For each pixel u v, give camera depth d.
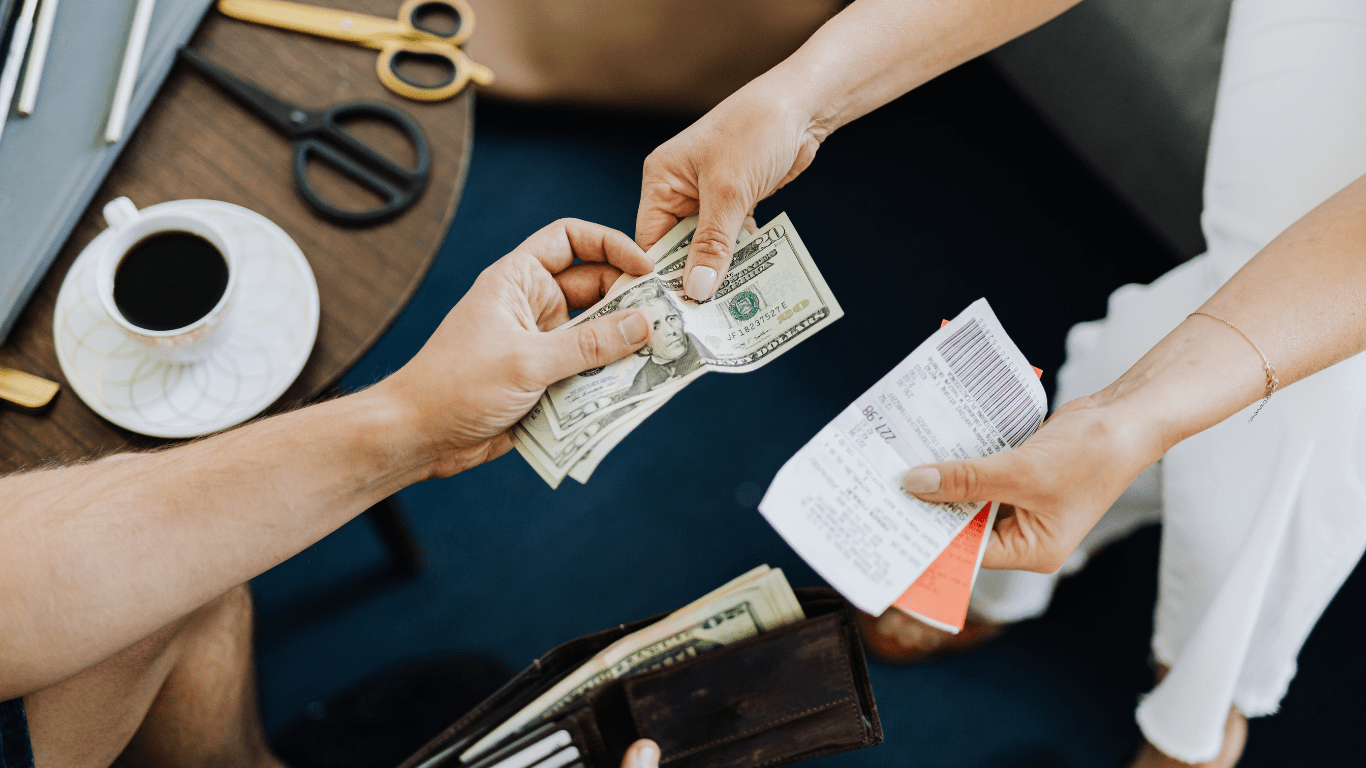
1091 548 1.40
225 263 0.86
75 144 0.91
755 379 1.77
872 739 0.89
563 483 1.69
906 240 1.89
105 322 0.87
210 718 1.06
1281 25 0.98
